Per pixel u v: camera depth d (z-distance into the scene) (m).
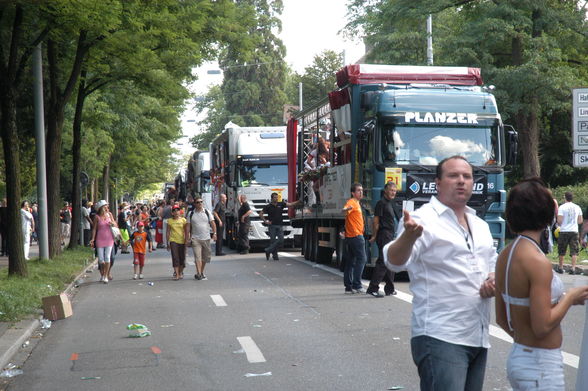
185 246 17.89
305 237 23.06
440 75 17.31
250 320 11.14
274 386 7.07
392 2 31.39
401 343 9.02
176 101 24.62
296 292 14.49
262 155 28.00
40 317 11.52
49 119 22.17
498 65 33.78
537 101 30.06
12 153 16.25
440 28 39.03
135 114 37.44
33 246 35.62
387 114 15.65
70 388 7.23
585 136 16.67
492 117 15.99
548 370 3.79
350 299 13.22
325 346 8.95
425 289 4.24
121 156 47.97
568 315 10.86
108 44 20.02
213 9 21.95
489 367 7.62
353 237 14.02
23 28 17.98
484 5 30.06
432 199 4.38
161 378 7.54
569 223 18.00
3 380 7.64
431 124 15.75
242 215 26.66
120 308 12.94
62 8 15.48
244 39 22.45
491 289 4.15
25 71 22.22
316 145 20.67
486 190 15.77
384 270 13.48
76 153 26.67
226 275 18.50
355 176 16.77
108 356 8.74
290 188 23.73
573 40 31.27
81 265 21.34
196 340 9.62
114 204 70.25
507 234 27.75
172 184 91.19
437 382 4.13
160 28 19.62
